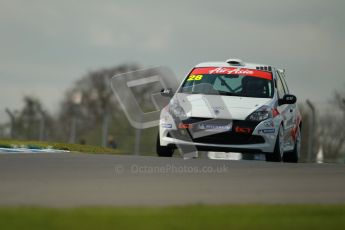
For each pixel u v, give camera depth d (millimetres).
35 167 32031
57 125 90312
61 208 20516
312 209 20750
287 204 21891
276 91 45562
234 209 20609
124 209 20328
